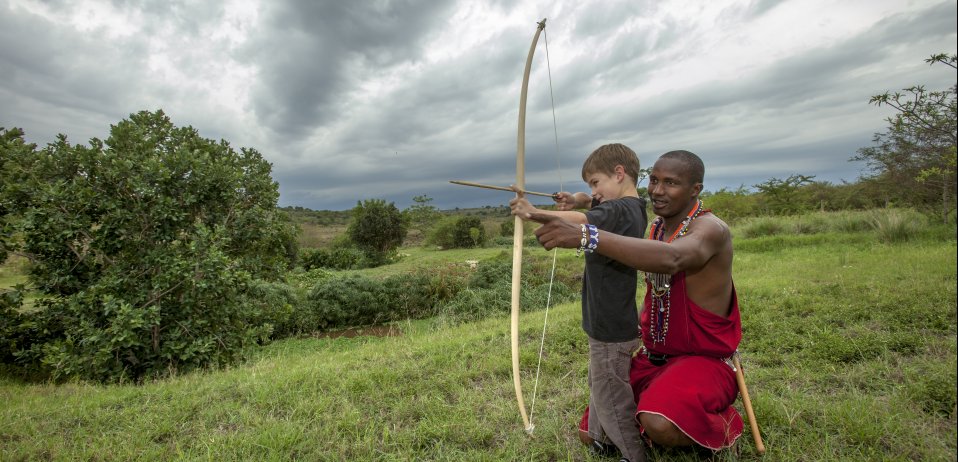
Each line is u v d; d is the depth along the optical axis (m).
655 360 2.67
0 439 3.65
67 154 7.32
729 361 2.55
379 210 27.09
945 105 9.52
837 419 3.01
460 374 4.43
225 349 7.30
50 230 7.11
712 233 2.17
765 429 2.96
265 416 3.79
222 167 7.88
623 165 2.45
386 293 11.29
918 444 2.72
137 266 7.38
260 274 9.01
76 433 3.65
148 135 8.22
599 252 1.89
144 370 6.96
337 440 3.30
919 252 9.86
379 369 4.66
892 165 13.58
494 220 54.16
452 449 3.08
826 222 16.62
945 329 4.73
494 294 10.85
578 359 4.69
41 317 7.41
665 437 2.31
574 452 2.92
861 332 4.84
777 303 6.43
